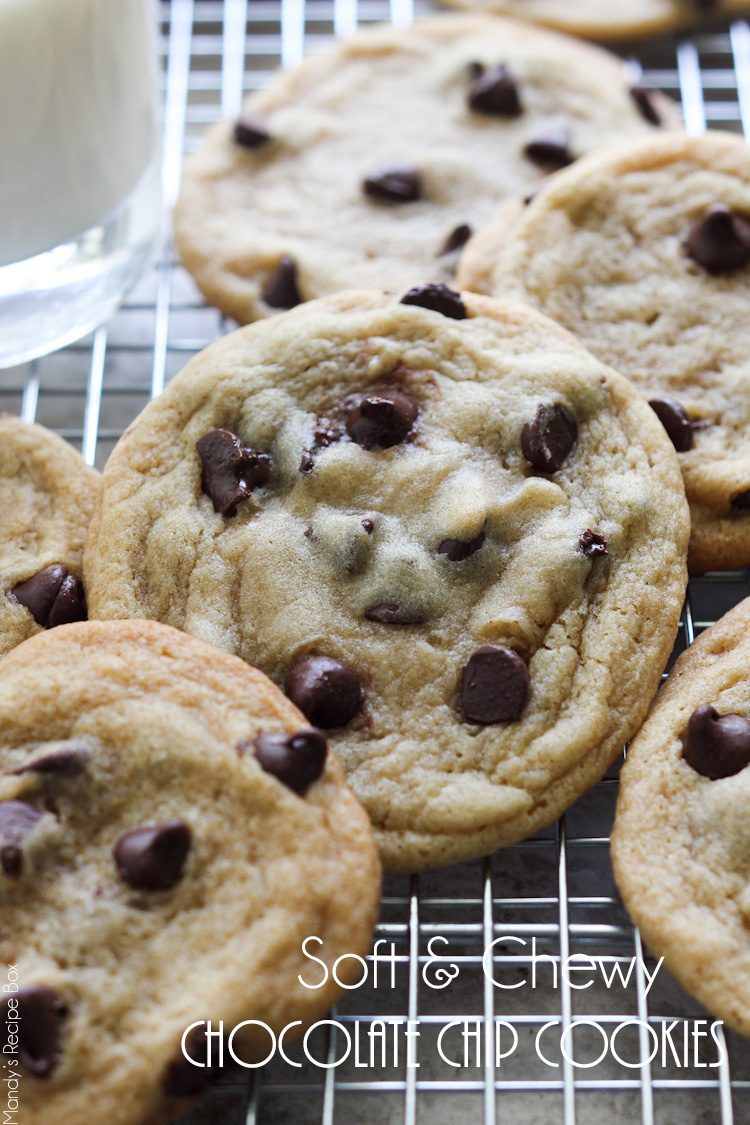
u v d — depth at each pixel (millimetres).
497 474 373
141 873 338
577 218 407
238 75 482
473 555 368
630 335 399
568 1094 345
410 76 450
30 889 340
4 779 346
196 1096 338
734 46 477
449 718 360
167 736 347
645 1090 346
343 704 358
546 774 357
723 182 408
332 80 450
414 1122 343
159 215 435
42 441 390
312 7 496
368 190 430
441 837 355
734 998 342
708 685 363
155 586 370
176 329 449
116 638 358
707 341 398
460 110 443
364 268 421
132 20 402
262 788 343
